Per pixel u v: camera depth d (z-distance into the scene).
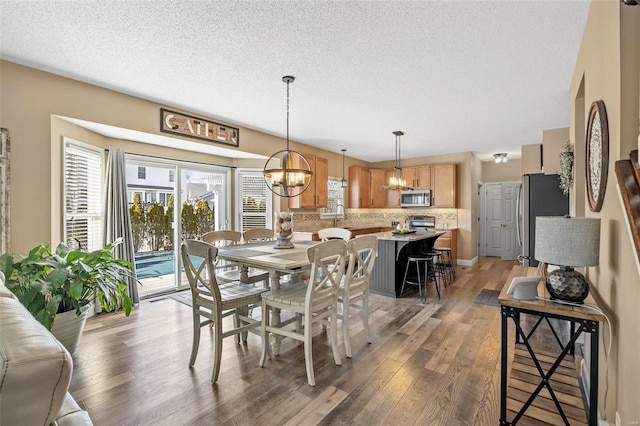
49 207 2.67
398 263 4.23
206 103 3.42
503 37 2.11
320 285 2.21
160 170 4.27
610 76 1.44
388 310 3.56
